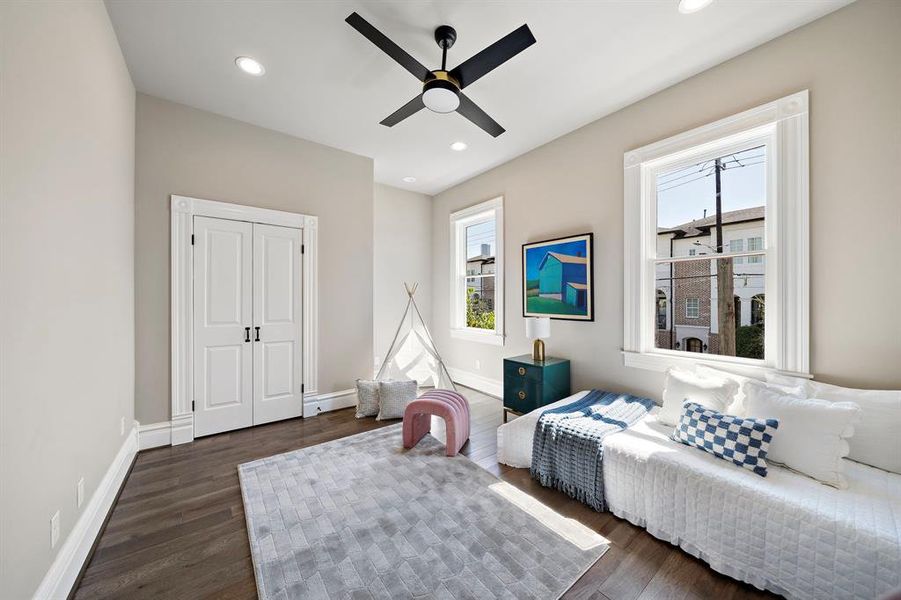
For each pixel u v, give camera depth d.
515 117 3.05
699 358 2.47
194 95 2.75
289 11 1.92
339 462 2.49
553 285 3.46
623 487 1.87
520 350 3.90
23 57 1.13
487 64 1.87
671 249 2.71
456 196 4.84
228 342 3.08
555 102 2.81
